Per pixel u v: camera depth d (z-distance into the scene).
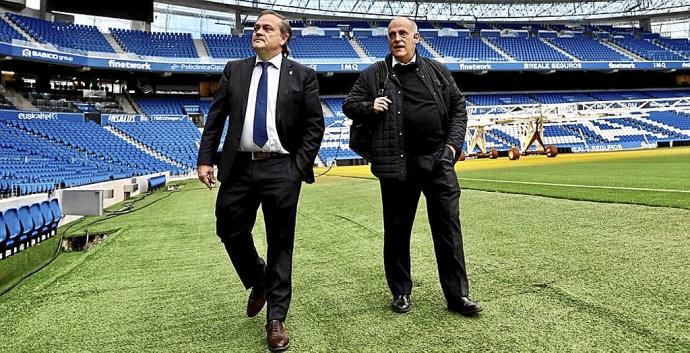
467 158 21.12
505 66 27.67
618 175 8.22
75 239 5.33
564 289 2.22
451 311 2.09
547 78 31.45
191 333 2.03
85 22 32.12
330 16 32.66
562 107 19.91
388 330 1.91
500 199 5.64
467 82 31.08
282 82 1.94
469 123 20.12
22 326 2.21
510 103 29.83
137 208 8.26
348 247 3.67
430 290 2.44
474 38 32.56
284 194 1.91
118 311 2.39
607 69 28.83
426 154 2.11
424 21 34.41
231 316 2.24
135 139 20.77
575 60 29.33
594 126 26.94
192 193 11.34
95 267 3.48
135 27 28.30
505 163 15.68
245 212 2.00
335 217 5.35
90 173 12.67
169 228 5.46
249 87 1.96
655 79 32.38
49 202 5.60
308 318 2.12
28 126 17.48
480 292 2.29
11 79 22.55
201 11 39.38
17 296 2.74
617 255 2.74
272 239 1.97
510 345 1.67
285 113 1.92
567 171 10.02
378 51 29.45
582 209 4.41
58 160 14.36
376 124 2.14
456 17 34.53
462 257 2.09
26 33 20.34
